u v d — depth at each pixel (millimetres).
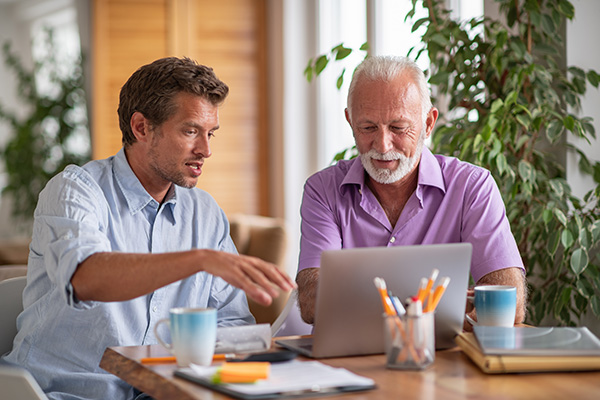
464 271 1414
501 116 2332
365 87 1853
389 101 1828
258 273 1292
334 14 4648
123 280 1388
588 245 2211
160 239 1912
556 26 2379
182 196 1993
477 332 1397
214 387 1150
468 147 2420
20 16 6910
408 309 1294
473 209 1953
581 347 1285
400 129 1843
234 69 4934
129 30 4766
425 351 1288
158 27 4801
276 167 4914
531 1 2395
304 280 1896
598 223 2209
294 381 1157
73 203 1656
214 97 1833
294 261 4785
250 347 1423
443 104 3045
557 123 2307
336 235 1986
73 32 6566
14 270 2270
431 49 2479
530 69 2295
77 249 1457
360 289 1349
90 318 1764
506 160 2381
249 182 4988
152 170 1854
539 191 2424
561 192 2287
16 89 6570
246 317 1941
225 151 4941
